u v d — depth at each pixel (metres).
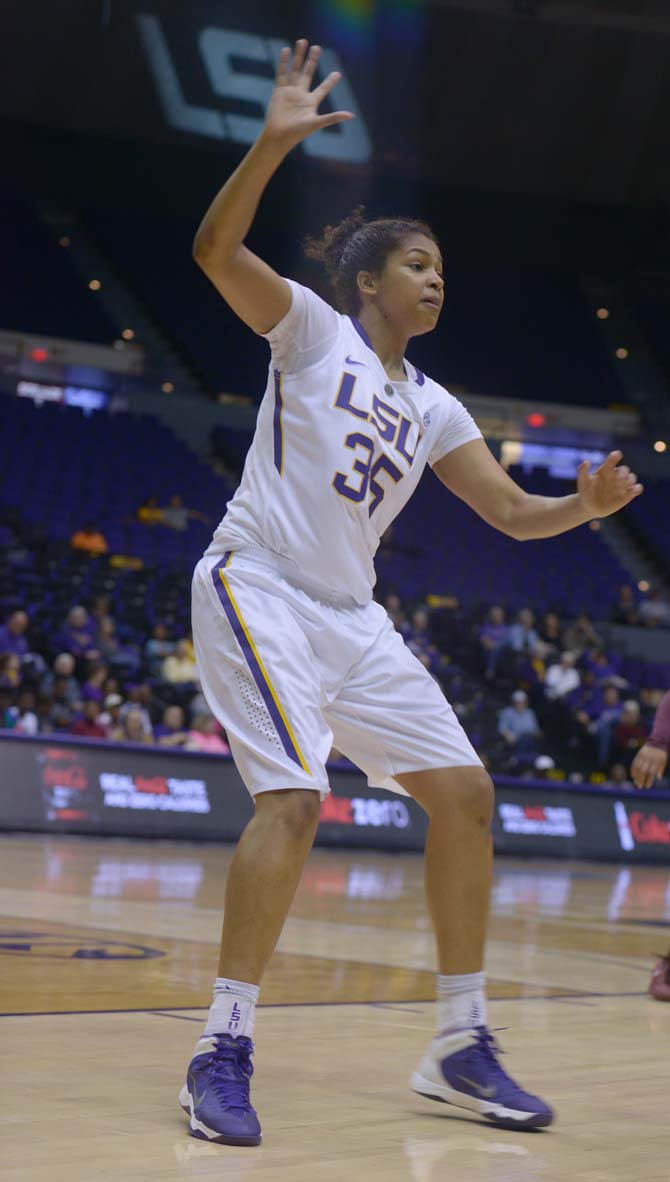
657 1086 3.33
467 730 17.02
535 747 17.05
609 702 18.17
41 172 25.84
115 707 13.79
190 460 23.12
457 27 22.48
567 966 5.90
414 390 3.13
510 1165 2.49
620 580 23.78
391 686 3.00
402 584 21.03
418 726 3.00
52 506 20.28
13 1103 2.75
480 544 23.39
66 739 12.52
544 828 14.95
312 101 2.62
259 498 2.97
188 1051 3.42
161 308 27.27
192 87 24.36
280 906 2.77
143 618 17.55
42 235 27.27
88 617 16.42
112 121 25.20
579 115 24.44
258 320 2.87
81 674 15.38
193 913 6.93
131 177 26.25
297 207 26.69
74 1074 3.07
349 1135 2.67
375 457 2.96
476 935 3.01
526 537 3.22
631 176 25.83
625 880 12.45
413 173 25.94
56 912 6.55
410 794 3.07
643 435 27.47
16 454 21.34
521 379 27.61
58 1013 3.87
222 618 2.90
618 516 25.80
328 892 9.00
